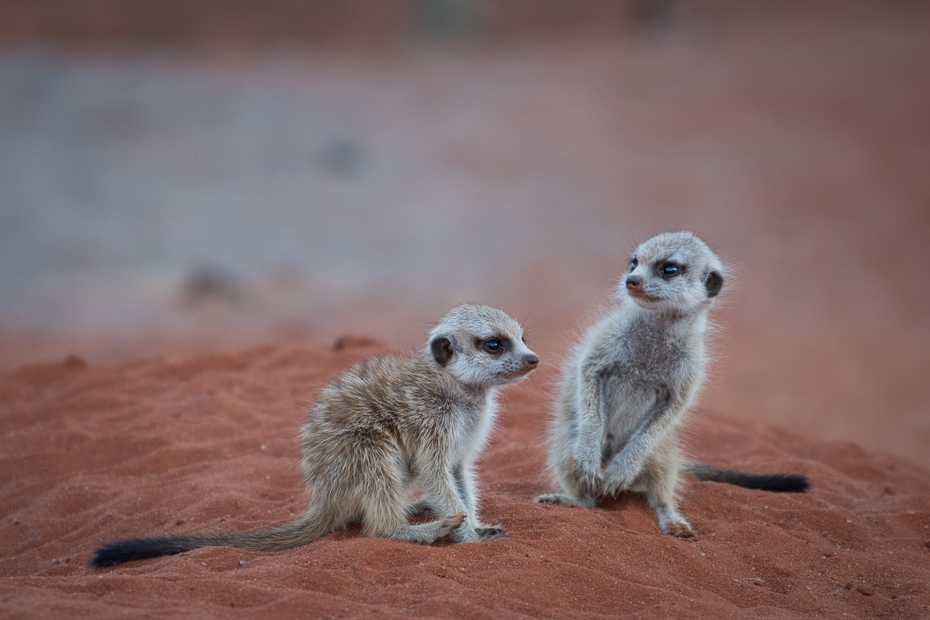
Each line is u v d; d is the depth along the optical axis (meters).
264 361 9.34
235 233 25.61
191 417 7.66
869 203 26.19
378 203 28.16
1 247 24.19
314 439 5.14
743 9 47.25
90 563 4.66
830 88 35.38
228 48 44.69
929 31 41.16
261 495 6.09
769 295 20.84
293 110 36.53
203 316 20.36
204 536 4.88
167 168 30.50
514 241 24.75
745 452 7.88
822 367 16.36
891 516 5.95
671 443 5.93
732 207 26.27
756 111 33.84
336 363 9.16
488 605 4.02
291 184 29.59
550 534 4.92
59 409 7.91
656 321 5.86
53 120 34.06
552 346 16.08
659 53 42.69
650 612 4.14
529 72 41.50
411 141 33.47
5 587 4.04
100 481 6.45
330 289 22.02
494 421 5.78
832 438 12.65
